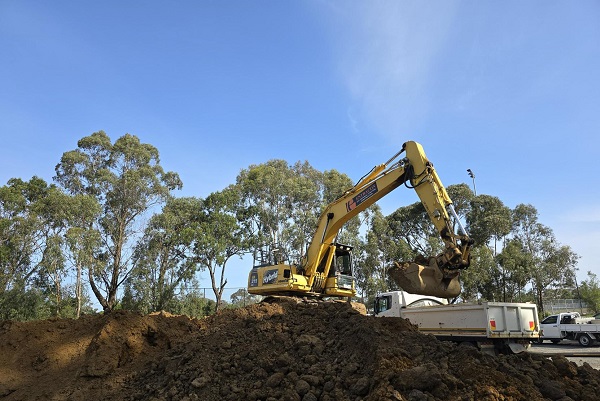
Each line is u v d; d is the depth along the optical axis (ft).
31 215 95.55
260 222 123.85
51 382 25.57
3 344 29.09
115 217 106.63
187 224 113.50
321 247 44.86
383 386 17.54
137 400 22.84
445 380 17.95
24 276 94.32
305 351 22.95
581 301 133.49
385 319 26.63
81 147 111.96
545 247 125.59
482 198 130.62
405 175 37.29
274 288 44.27
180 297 101.71
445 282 32.45
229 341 25.50
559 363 23.34
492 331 33.50
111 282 102.22
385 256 122.62
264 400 19.75
